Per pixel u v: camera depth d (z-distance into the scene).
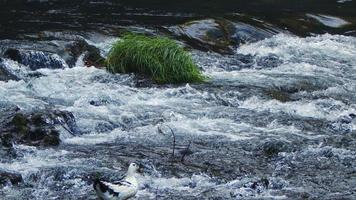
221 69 28.84
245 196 16.64
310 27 34.88
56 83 25.47
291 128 21.72
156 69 26.42
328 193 16.89
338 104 24.38
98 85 25.48
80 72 26.91
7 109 22.16
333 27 35.28
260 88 25.84
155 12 35.78
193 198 16.41
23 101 23.56
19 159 18.61
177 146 19.88
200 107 23.62
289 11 36.84
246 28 33.16
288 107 23.95
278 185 17.28
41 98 24.19
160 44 27.06
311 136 21.00
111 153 19.17
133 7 36.81
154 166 18.23
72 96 24.42
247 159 19.05
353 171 18.34
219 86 25.95
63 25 32.69
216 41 31.94
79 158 18.73
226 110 23.31
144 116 22.42
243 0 39.88
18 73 26.28
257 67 29.48
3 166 18.05
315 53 31.44
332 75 28.50
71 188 17.02
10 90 24.64
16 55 27.03
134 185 15.00
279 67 29.45
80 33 31.28
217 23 33.06
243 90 25.47
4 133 19.75
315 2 40.06
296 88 26.23
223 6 38.00
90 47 28.92
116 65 26.98
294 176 17.97
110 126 21.50
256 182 17.27
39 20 33.59
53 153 19.08
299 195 16.70
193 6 37.66
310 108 23.91
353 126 21.94
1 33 31.03
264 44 32.28
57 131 20.11
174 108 23.38
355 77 28.48
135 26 32.62
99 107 23.19
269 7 38.34
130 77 26.39
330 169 18.47
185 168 18.19
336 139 20.61
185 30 32.19
